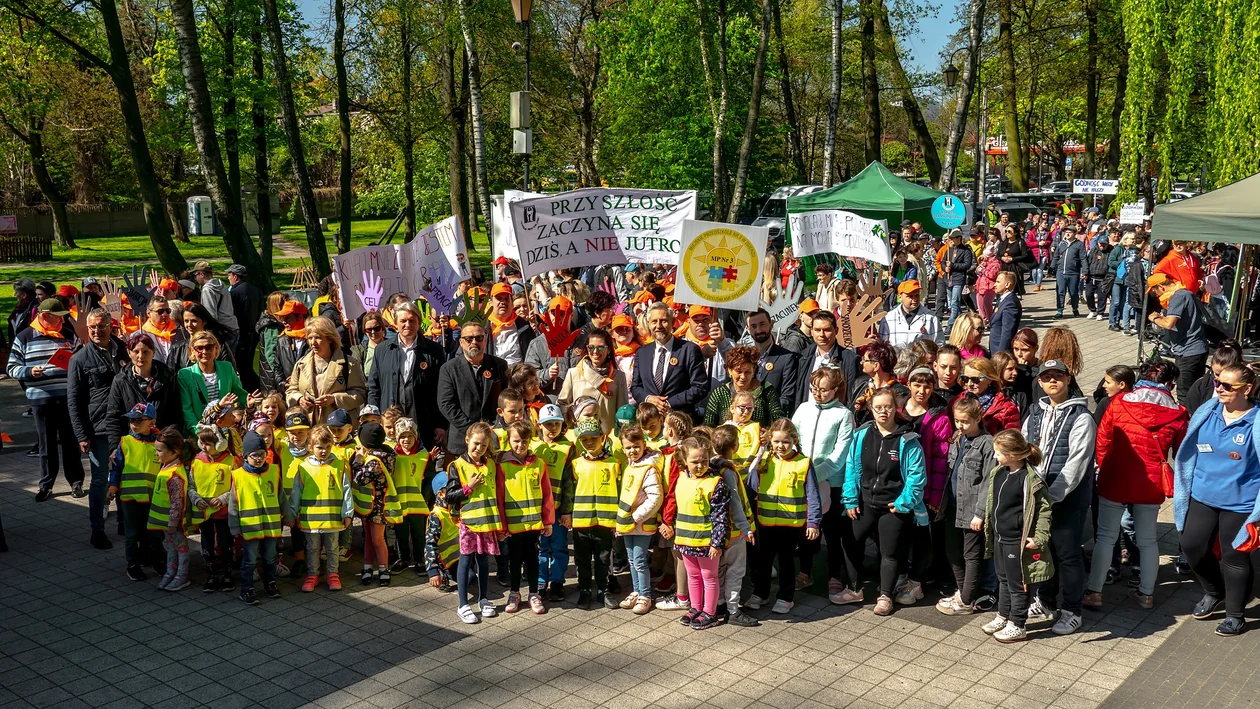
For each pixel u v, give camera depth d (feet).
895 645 22.61
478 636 23.32
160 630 23.70
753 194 115.96
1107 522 24.14
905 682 20.75
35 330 33.78
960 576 24.50
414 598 25.71
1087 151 136.98
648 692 20.43
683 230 30.78
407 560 27.71
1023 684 20.61
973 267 63.41
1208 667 21.22
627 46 111.65
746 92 111.34
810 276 66.64
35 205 166.09
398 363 28.99
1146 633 23.06
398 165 130.31
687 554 23.35
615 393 28.27
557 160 139.64
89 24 71.10
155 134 91.50
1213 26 65.46
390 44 97.76
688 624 23.77
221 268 106.73
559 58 119.44
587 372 28.19
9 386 50.01
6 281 95.45
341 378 29.04
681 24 107.55
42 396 33.17
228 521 25.32
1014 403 25.00
